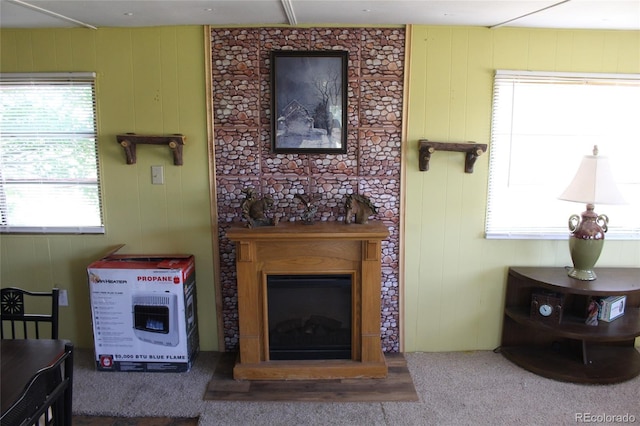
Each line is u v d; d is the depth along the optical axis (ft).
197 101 9.82
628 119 10.00
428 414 8.36
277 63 9.58
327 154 9.94
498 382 9.41
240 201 10.10
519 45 9.68
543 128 10.00
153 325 9.61
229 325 10.61
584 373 9.45
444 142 9.78
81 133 10.00
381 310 10.52
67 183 10.21
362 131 9.88
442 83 9.77
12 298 7.29
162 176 10.09
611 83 9.86
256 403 8.70
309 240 9.24
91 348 10.77
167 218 10.25
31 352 6.17
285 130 9.80
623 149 10.09
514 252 10.44
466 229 10.32
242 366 9.52
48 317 7.16
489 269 10.50
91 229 10.30
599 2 7.58
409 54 9.63
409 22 9.34
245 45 9.60
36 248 10.46
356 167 10.00
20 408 4.58
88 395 8.95
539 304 9.86
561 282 9.45
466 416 8.30
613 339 9.15
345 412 8.41
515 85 9.82
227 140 9.91
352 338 9.68
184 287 9.57
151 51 9.68
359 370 9.50
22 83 9.82
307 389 9.14
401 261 10.36
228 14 8.62
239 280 9.31
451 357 10.48
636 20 8.82
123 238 10.37
